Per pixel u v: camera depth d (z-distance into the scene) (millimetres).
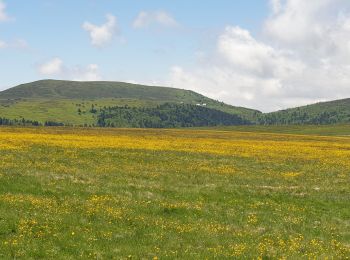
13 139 69000
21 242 20469
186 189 36156
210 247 22219
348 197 37250
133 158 53750
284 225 27750
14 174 35656
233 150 70938
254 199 34500
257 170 50188
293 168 53625
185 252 20984
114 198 30734
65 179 35875
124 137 94062
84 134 100875
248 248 22234
